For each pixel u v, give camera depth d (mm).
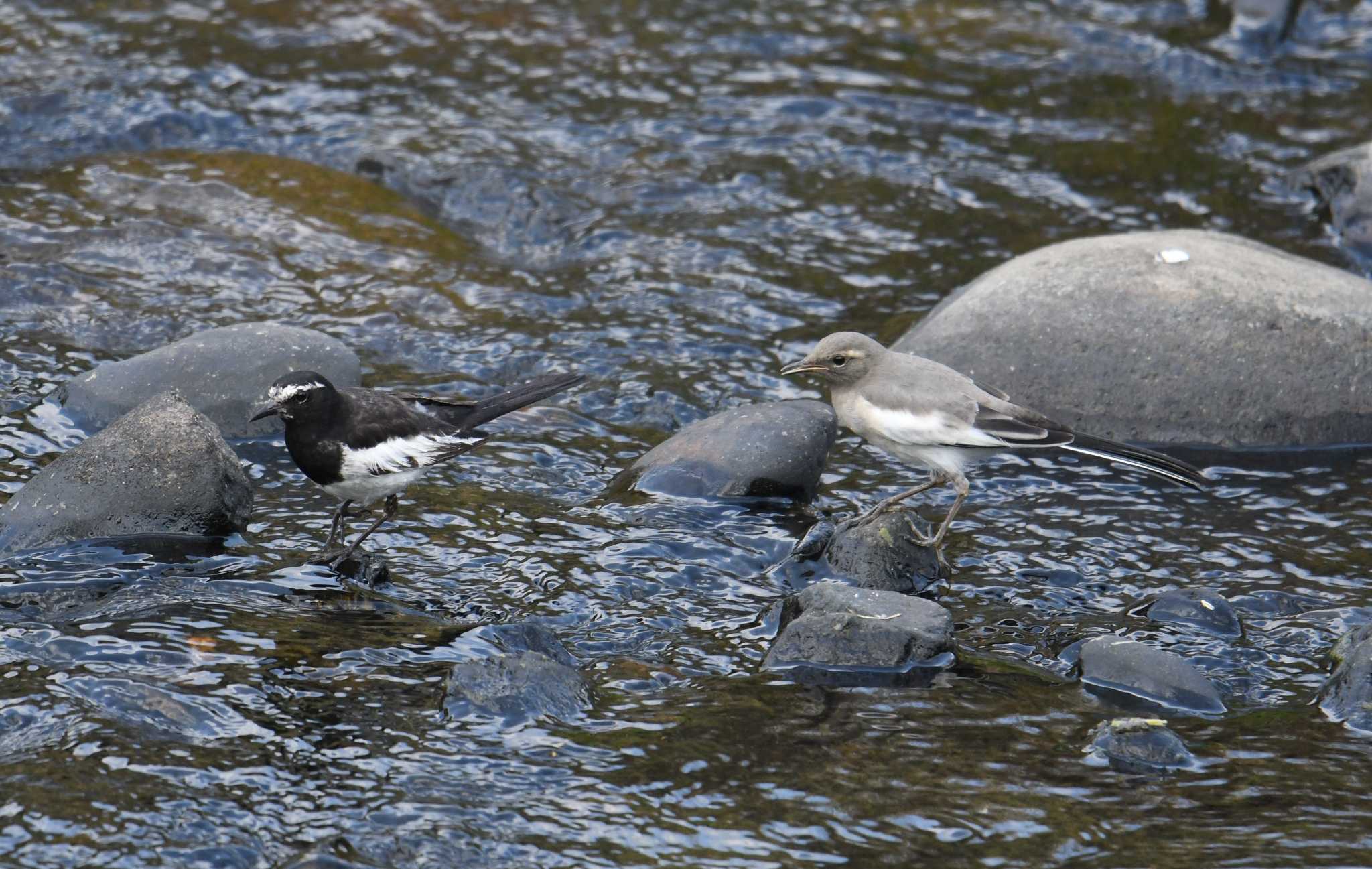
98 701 9297
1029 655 10789
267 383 13852
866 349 12555
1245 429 14445
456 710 9469
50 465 11961
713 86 22422
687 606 11445
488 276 17609
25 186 18344
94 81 20938
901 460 13195
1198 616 11320
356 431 11094
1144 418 14539
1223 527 12992
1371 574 12156
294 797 8523
